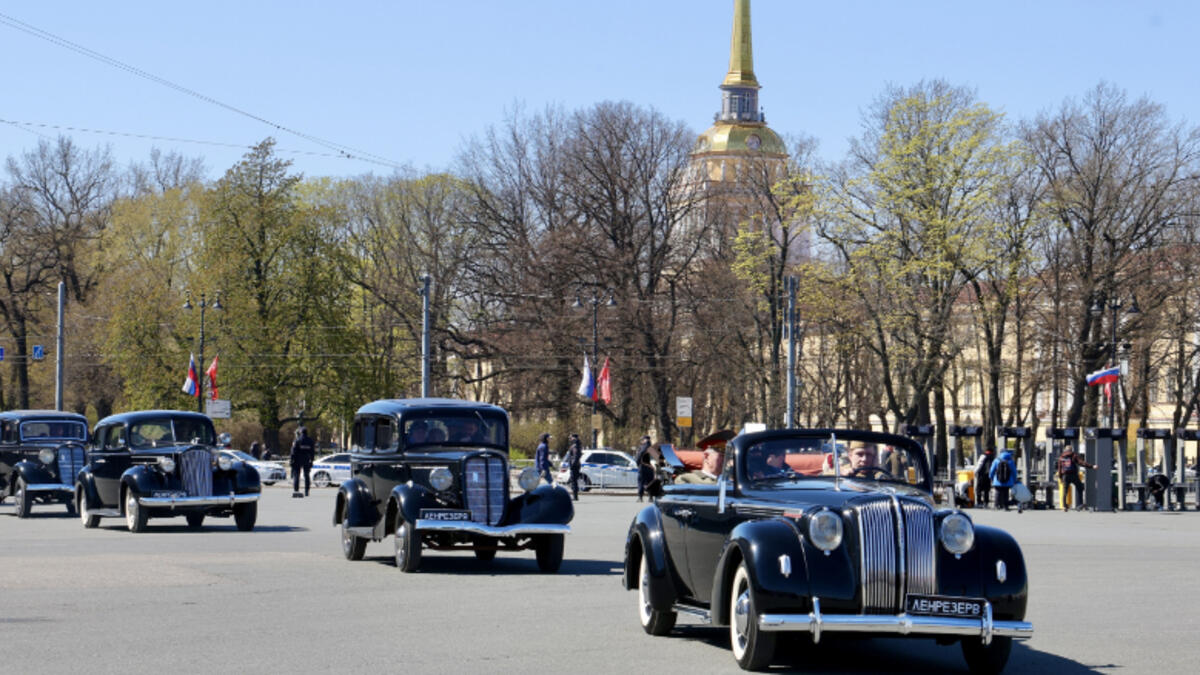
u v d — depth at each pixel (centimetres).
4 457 3484
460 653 1185
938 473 6116
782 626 1066
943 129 5853
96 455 2992
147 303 7731
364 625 1372
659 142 7569
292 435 8912
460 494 1978
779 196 6606
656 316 7444
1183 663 1190
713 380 7656
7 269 8619
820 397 7325
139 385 7675
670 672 1100
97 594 1644
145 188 9538
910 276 5962
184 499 2797
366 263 8406
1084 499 4712
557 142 7781
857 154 6097
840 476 1240
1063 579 2003
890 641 1375
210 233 7688
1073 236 6094
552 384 7369
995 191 5828
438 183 8331
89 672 1068
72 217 9050
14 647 1201
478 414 2131
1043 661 1199
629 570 1420
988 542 1120
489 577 1914
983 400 7131
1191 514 4453
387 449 2108
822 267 6162
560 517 1994
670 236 7594
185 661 1128
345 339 7650
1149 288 6156
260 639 1264
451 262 8038
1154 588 1869
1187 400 8150
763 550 1092
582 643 1264
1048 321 6262
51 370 8462
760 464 1225
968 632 1077
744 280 7106
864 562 1082
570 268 7306
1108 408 5991
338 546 2475
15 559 2136
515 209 7881
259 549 2388
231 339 7475
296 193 8694
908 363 6044
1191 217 6028
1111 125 6047
